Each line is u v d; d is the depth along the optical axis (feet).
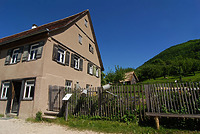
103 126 16.42
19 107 25.23
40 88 24.03
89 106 20.86
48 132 15.80
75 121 19.15
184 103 15.92
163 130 14.23
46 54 26.37
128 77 110.73
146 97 17.39
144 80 186.60
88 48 49.34
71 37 37.45
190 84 16.30
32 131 16.37
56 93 24.59
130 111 17.98
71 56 36.22
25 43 29.91
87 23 50.24
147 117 16.76
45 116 22.21
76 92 22.18
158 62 254.47
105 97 19.89
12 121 21.66
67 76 33.50
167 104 17.04
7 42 30.89
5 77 30.30
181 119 15.35
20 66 28.53
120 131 14.71
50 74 27.02
